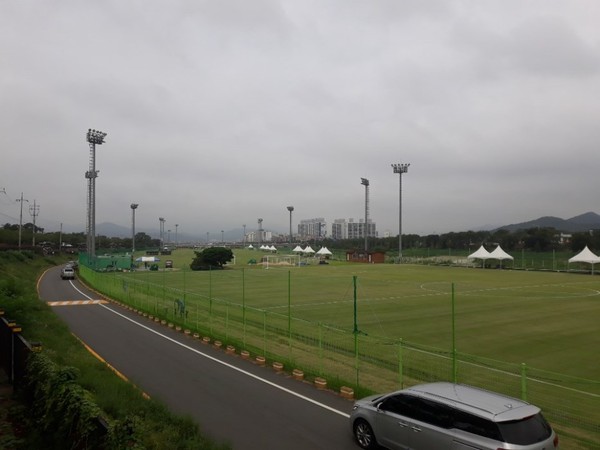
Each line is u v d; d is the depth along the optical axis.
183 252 186.88
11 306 22.05
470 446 8.63
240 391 15.59
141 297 40.75
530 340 25.91
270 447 11.08
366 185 120.12
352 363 19.92
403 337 26.64
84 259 79.44
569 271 81.56
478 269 87.31
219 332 26.20
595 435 12.72
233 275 71.88
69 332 24.61
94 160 71.19
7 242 114.25
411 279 64.38
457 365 19.94
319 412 13.57
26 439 9.19
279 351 21.59
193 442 10.05
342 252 152.88
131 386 14.12
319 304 40.12
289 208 179.00
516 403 9.18
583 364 21.11
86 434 7.91
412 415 9.92
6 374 13.52
